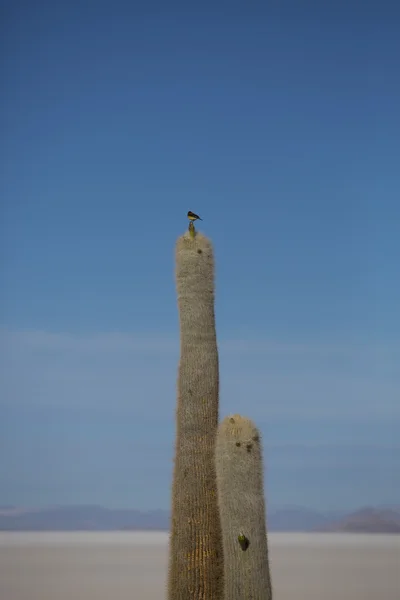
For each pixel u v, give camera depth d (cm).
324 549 5903
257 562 1294
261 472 1327
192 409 1516
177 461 1516
